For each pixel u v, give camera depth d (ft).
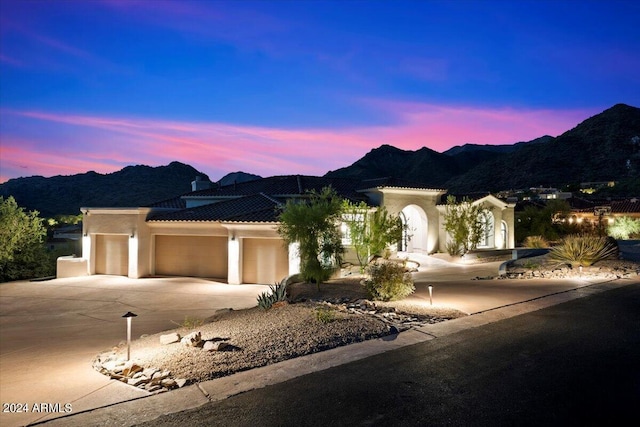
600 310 38.50
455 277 73.61
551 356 26.45
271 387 22.25
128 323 27.53
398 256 101.35
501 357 26.43
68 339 43.73
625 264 65.10
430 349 28.07
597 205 210.59
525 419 18.71
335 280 60.90
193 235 82.43
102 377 24.94
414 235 111.96
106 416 19.42
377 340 30.12
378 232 73.72
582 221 149.89
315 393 21.47
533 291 48.52
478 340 29.94
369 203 100.63
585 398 20.58
